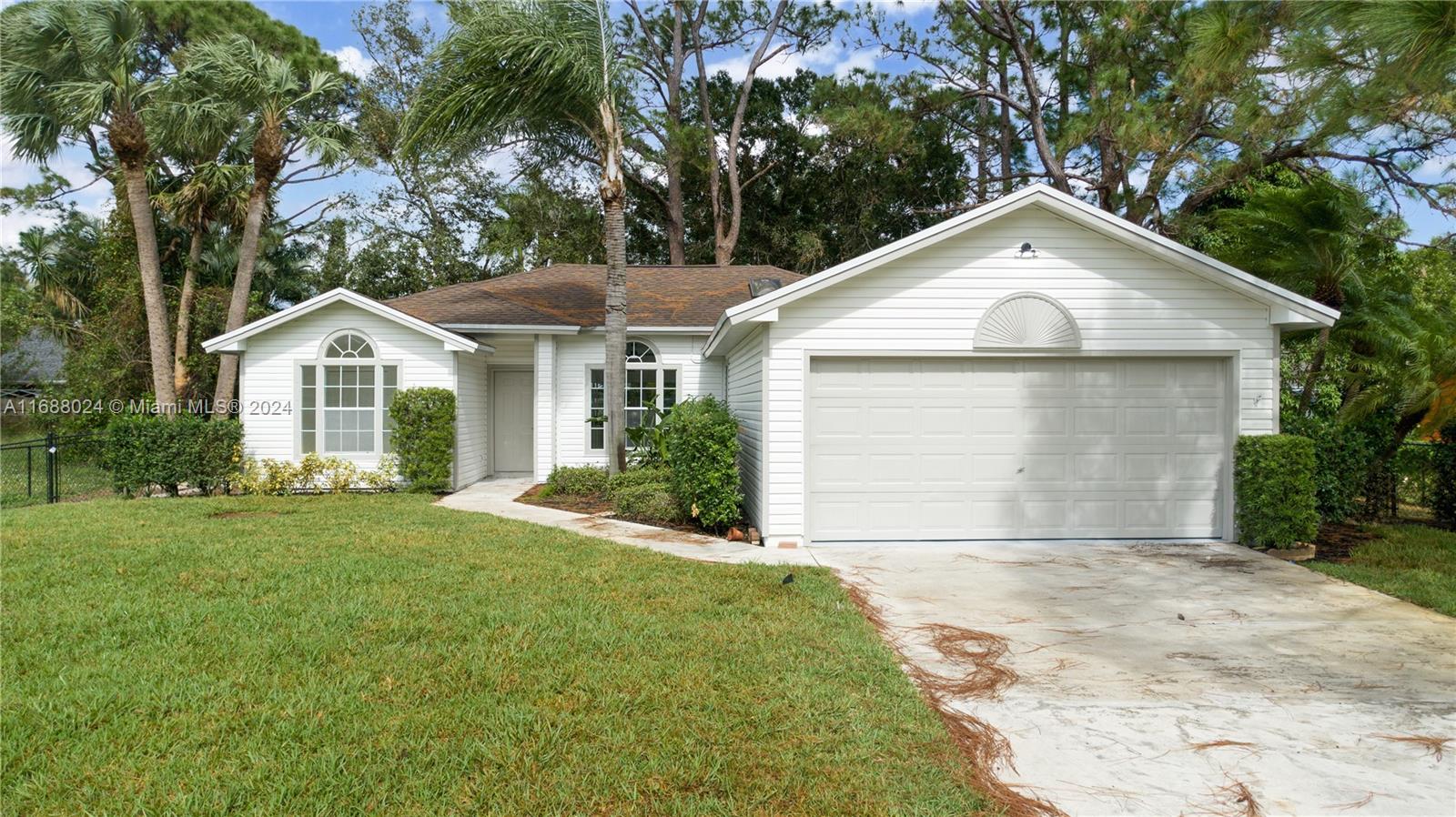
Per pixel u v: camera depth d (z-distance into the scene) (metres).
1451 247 12.97
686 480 9.88
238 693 4.41
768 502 9.23
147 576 7.00
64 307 23.16
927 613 6.43
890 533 9.38
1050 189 9.04
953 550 8.99
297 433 13.88
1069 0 20.97
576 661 4.90
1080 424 9.45
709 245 29.84
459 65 12.12
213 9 24.75
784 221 29.09
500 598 6.34
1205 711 4.47
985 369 9.43
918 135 23.80
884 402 9.39
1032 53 23.38
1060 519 9.45
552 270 19.02
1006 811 3.38
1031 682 4.90
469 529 9.67
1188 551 8.89
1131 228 9.07
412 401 13.52
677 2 27.89
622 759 3.71
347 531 9.40
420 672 4.71
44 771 3.61
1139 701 4.62
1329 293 11.14
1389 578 7.52
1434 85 6.44
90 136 24.23
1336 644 5.68
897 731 4.09
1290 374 12.59
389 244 26.75
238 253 22.23
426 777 3.54
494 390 17.16
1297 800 3.52
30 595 6.38
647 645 5.25
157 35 25.38
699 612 6.07
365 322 14.01
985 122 26.11
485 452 16.64
